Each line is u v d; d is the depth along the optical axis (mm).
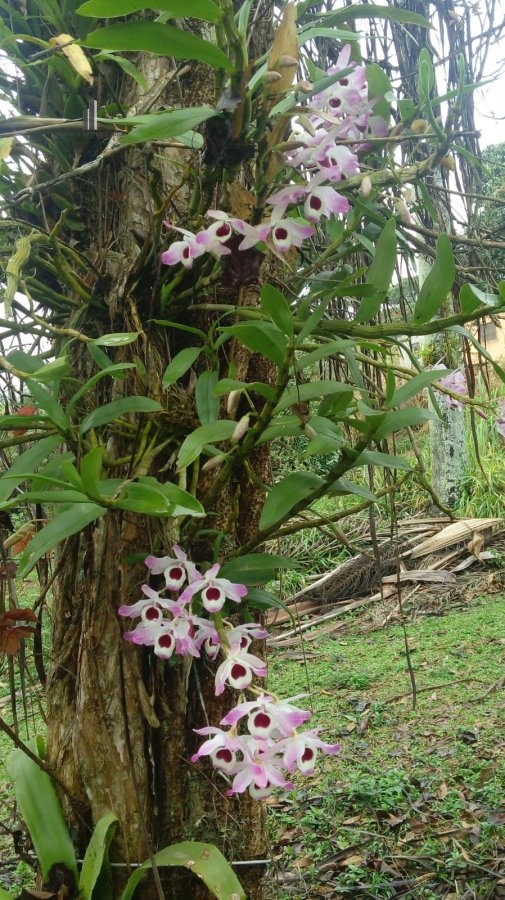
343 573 6184
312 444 1062
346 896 2385
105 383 1303
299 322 1172
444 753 3322
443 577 6074
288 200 1023
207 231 1016
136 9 852
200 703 1295
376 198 1421
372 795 2945
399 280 1679
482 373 1797
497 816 2727
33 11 1396
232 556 1259
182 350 1240
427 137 1331
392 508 1547
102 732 1228
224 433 1092
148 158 1163
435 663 4531
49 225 1401
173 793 1281
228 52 993
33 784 1270
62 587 1338
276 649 5219
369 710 3936
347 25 1612
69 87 1356
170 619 1127
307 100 1144
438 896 2340
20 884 2451
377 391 1580
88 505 1064
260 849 1349
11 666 1336
